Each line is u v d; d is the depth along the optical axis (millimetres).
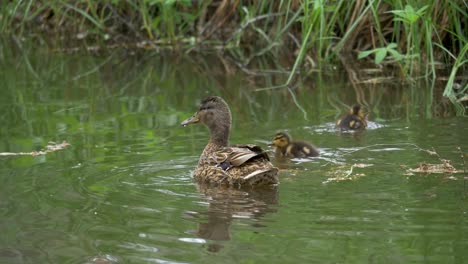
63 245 8586
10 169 11656
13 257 8312
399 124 14328
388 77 18719
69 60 22000
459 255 8078
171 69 20625
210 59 21688
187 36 23375
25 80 19422
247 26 22281
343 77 18938
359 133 13797
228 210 9703
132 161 12109
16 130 14328
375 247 8336
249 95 17375
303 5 18953
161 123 14805
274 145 12930
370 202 9891
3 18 25000
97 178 11188
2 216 9555
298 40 21312
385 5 19859
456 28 18328
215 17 22938
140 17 23969
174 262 8047
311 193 10383
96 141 13406
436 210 9484
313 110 15812
